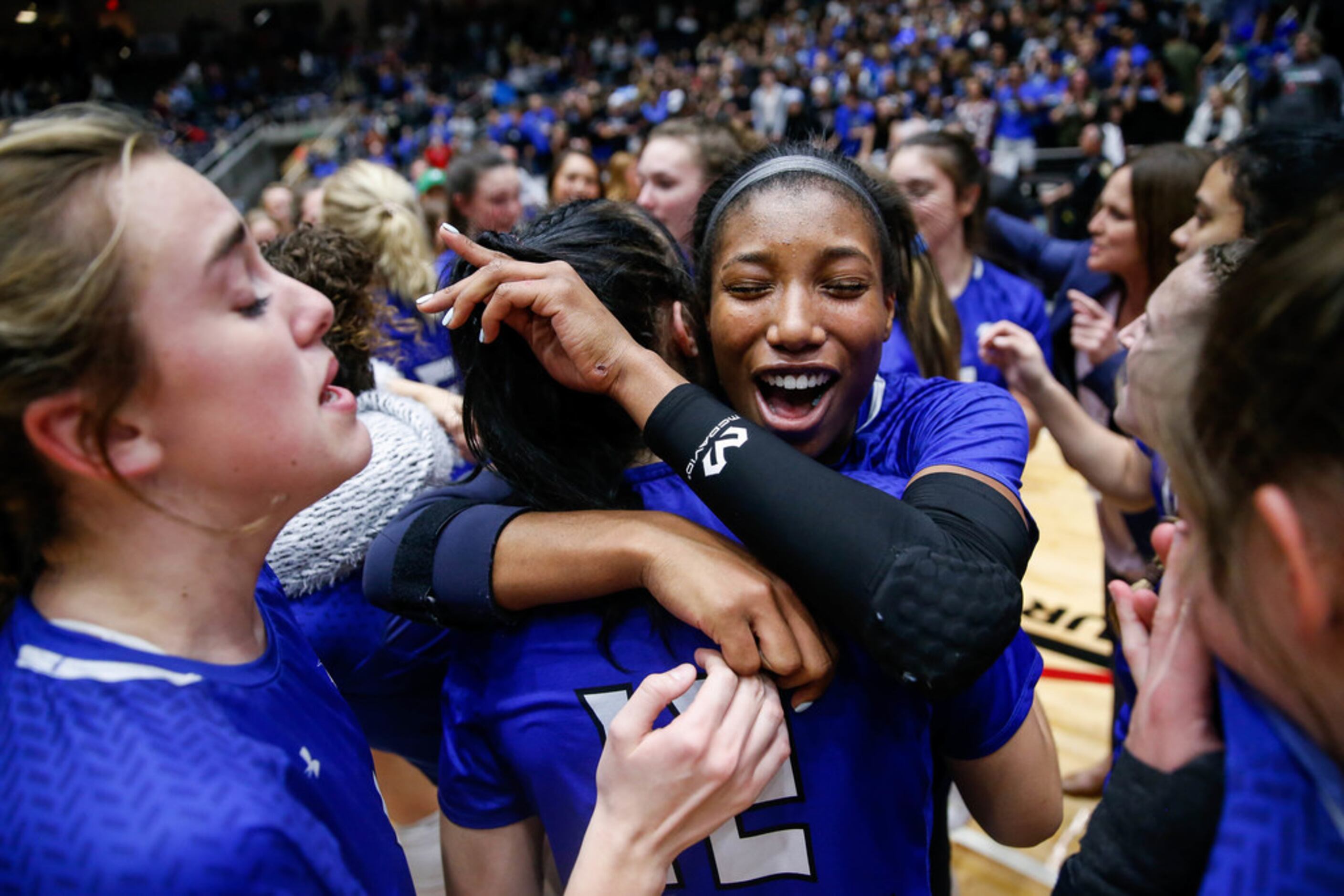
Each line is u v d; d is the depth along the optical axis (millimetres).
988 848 1862
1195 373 498
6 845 508
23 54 15102
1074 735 2250
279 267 1140
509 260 724
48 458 559
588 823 728
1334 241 439
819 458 876
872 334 783
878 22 13102
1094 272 2215
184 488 593
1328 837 448
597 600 739
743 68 12320
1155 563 961
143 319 539
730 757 625
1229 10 10820
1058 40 11039
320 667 771
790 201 766
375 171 2127
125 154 542
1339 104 6590
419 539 783
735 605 645
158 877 486
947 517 668
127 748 530
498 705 751
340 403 664
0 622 623
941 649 593
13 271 514
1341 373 418
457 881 830
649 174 2344
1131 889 527
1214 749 517
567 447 803
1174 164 1889
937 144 2199
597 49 16234
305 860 546
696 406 685
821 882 709
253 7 18406
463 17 18375
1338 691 457
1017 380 1518
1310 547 439
